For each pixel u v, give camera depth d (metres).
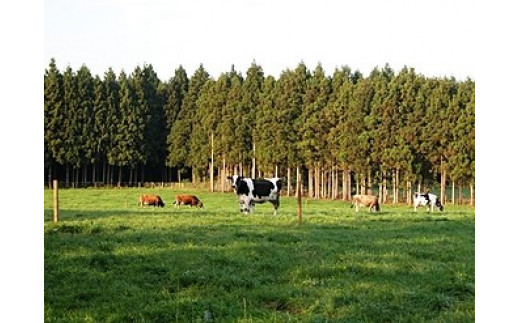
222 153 78.88
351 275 13.04
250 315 10.02
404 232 21.09
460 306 10.63
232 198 60.81
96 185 82.94
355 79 91.31
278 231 20.36
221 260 14.39
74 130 80.44
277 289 11.84
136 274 13.12
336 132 65.38
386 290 11.61
